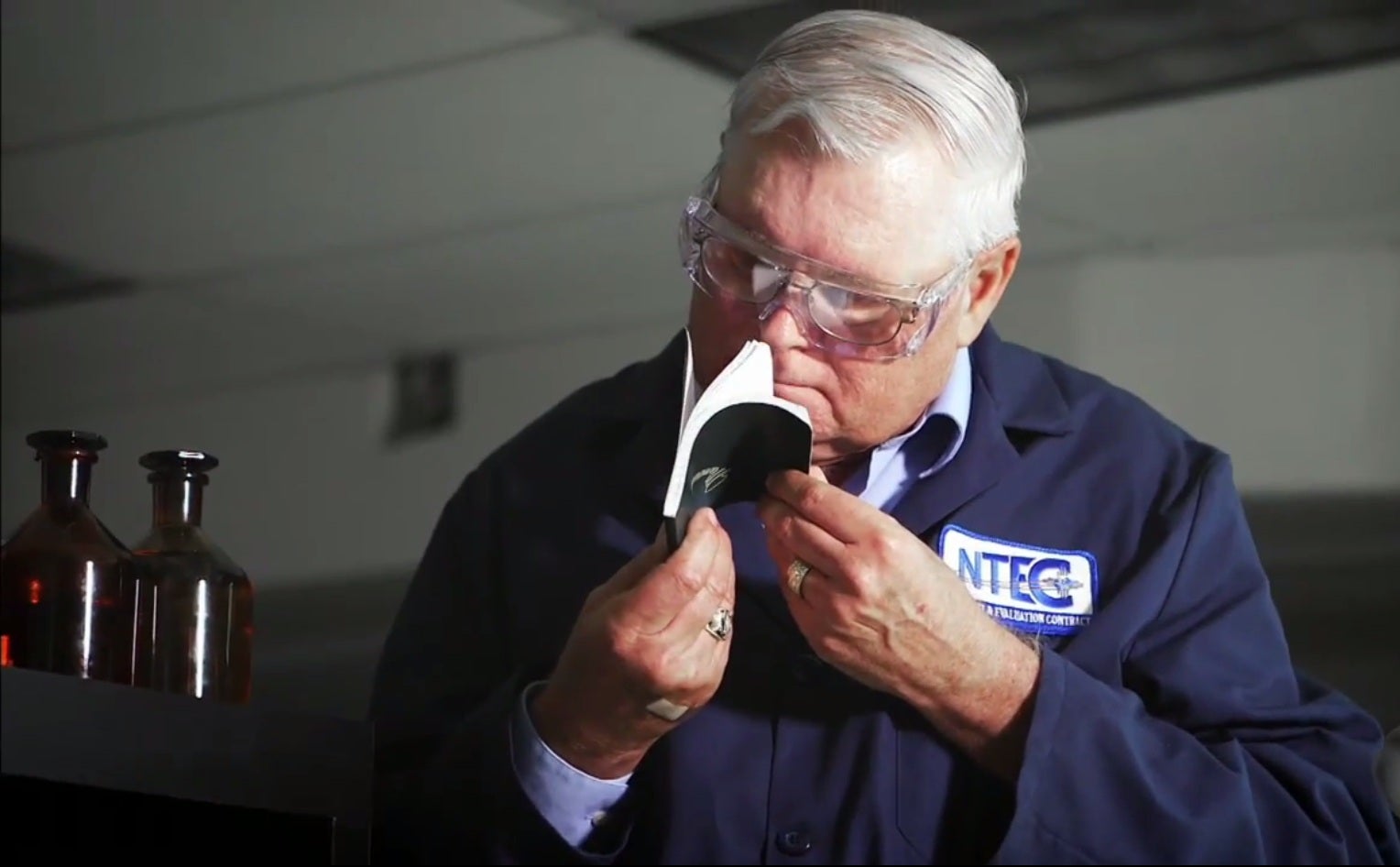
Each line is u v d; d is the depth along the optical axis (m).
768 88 2.67
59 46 4.14
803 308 2.58
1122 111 3.30
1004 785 2.60
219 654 2.63
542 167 3.73
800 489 2.45
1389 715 2.95
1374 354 3.07
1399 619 2.98
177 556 2.64
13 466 4.20
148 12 4.12
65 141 4.17
